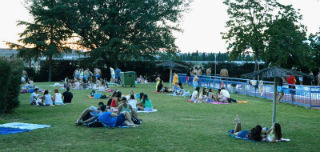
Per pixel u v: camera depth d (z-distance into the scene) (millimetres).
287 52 33938
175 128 10094
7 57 13703
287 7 34438
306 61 33812
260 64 40312
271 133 8359
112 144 7594
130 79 30156
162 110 15367
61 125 10273
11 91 13078
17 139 8023
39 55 40469
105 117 9992
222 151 7141
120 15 40281
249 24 35812
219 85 28734
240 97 23016
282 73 10289
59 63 41625
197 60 49969
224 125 11125
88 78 33781
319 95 17172
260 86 22438
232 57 36969
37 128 9625
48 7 38906
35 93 16812
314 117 13883
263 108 16891
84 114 10242
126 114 10289
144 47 41719
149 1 41188
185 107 16703
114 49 38844
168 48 42688
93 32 40250
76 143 7664
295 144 8141
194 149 7262
